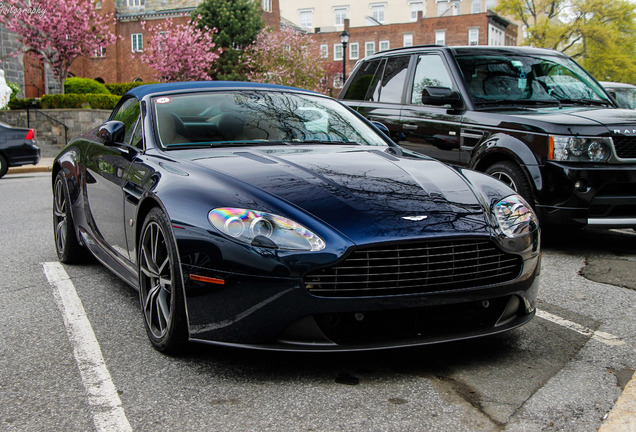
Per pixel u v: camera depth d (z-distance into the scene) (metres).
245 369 2.81
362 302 2.55
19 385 2.68
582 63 57.09
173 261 2.80
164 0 47.69
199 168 3.09
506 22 61.31
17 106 25.25
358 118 4.30
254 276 2.55
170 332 2.86
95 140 4.51
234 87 4.21
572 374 2.74
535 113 5.39
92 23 29.48
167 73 35.81
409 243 2.62
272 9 54.62
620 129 4.95
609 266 4.84
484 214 2.89
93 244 4.36
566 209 4.96
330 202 2.75
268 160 3.25
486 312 2.88
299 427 2.26
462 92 5.92
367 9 72.25
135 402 2.49
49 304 3.91
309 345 2.58
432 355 2.97
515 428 2.24
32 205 8.78
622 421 2.27
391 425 2.27
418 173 3.22
